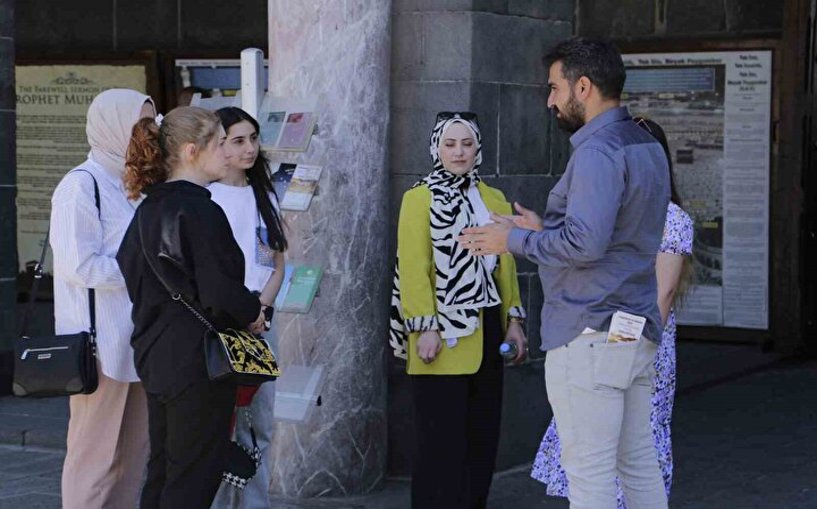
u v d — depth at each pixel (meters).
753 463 8.12
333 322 7.02
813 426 9.21
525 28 7.45
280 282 6.05
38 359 5.43
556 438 6.25
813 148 11.95
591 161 4.77
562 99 4.98
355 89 6.98
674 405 9.98
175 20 13.70
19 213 14.33
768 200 12.12
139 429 5.73
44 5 14.09
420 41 7.23
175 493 5.02
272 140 6.66
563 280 4.95
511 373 7.59
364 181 7.04
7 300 9.96
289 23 6.99
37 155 14.19
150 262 4.96
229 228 5.01
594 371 4.88
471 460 6.46
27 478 7.77
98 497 5.64
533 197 7.58
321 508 6.95
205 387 4.96
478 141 6.30
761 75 12.05
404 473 7.48
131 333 5.55
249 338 5.04
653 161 4.91
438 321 6.22
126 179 5.17
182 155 5.17
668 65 12.35
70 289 5.55
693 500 7.23
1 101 9.83
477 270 6.22
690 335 12.55
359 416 7.14
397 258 6.39
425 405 6.29
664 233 5.73
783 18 11.92
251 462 5.31
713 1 12.22
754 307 12.28
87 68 13.93
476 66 7.16
